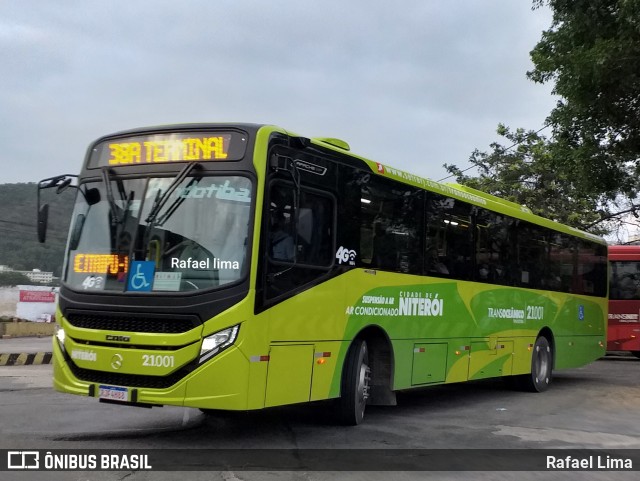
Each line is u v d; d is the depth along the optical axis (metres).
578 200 26.39
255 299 6.22
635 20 10.62
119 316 6.36
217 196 6.45
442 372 9.59
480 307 10.67
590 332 15.20
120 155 6.96
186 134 6.71
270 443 6.90
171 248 6.41
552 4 12.51
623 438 7.98
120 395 6.20
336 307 7.43
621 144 13.20
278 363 6.52
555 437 7.91
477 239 10.72
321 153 7.38
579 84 11.95
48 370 14.81
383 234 8.39
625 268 20.55
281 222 6.66
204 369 6.00
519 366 11.96
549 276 13.31
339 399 7.85
